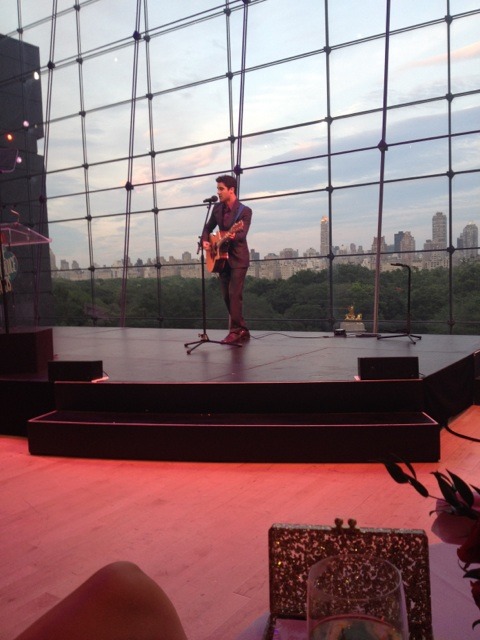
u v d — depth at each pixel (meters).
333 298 8.48
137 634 0.67
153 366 4.66
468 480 3.12
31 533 2.62
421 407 3.74
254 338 6.50
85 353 5.63
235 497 2.96
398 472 0.74
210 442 3.54
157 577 2.19
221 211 5.67
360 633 0.62
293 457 3.48
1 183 11.14
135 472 3.40
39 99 10.64
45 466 3.57
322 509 2.77
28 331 4.67
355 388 3.75
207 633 1.84
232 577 2.17
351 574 0.70
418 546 0.90
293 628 0.91
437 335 6.28
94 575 0.73
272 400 3.81
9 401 4.32
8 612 2.00
